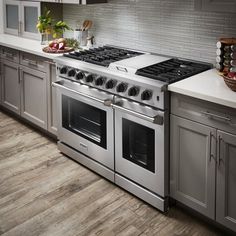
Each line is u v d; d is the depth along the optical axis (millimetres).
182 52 2939
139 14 3178
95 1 3289
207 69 2648
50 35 3916
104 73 2650
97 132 2959
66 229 2389
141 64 2697
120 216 2518
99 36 3609
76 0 3287
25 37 4180
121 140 2688
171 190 2492
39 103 3666
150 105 2385
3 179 2988
